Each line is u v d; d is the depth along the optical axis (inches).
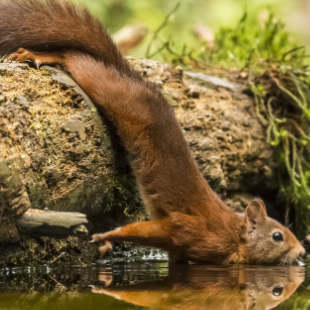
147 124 325.4
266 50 504.7
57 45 339.3
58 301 207.6
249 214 334.0
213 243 317.1
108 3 787.4
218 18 834.8
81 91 323.6
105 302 206.5
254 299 221.3
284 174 447.8
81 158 315.3
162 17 816.3
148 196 327.3
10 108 281.6
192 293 229.5
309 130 446.0
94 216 338.0
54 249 310.3
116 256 346.3
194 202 321.7
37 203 296.8
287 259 336.5
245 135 415.8
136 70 362.6
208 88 413.4
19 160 278.8
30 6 338.6
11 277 270.7
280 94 444.8
